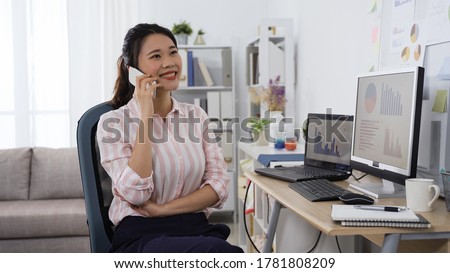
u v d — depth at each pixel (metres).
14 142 5.31
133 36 1.89
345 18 3.17
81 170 1.82
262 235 3.50
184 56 5.12
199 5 5.41
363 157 2.16
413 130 1.77
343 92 3.24
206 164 1.96
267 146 3.89
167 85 1.88
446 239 1.57
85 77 5.27
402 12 2.40
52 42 5.29
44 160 4.21
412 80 1.80
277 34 4.46
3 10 5.21
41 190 4.14
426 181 1.73
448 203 1.70
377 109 2.06
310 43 3.90
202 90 5.44
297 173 2.46
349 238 2.87
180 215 1.81
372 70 2.77
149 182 1.73
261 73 4.28
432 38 2.12
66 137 5.38
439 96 2.04
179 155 1.85
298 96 4.24
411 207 1.72
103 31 5.25
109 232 1.85
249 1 5.45
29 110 5.29
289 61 4.25
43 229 3.71
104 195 1.89
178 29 5.14
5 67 5.25
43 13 5.26
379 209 1.61
